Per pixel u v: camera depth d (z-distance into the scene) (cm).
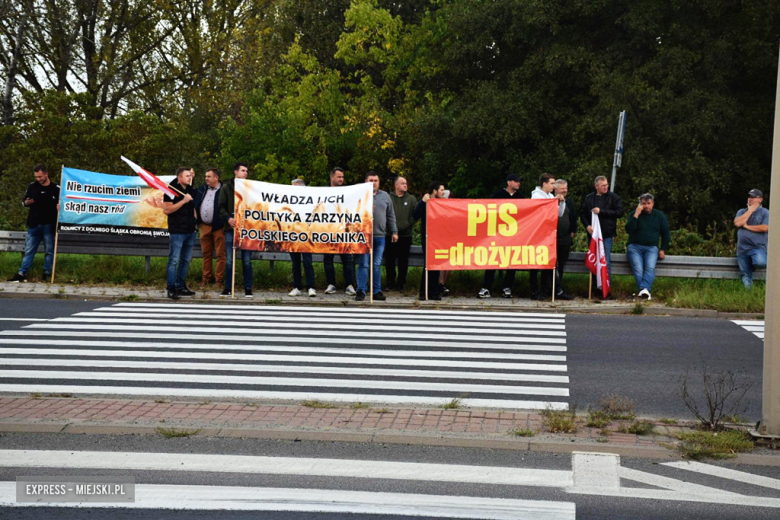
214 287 1509
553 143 3088
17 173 2377
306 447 596
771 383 613
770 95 3019
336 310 1286
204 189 1528
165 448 589
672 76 2775
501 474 542
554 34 3022
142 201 1571
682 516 473
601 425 650
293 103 3928
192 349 962
